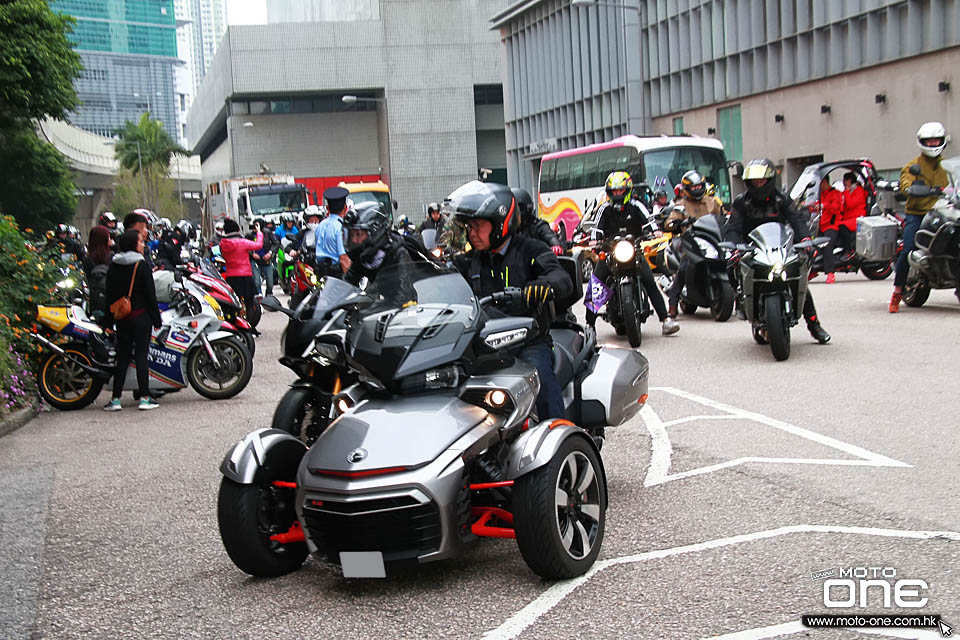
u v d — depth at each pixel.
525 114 61.25
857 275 20.02
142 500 6.82
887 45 32.31
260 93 78.00
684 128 44.28
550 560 4.58
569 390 5.91
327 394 6.38
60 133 72.44
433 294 5.30
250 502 4.91
